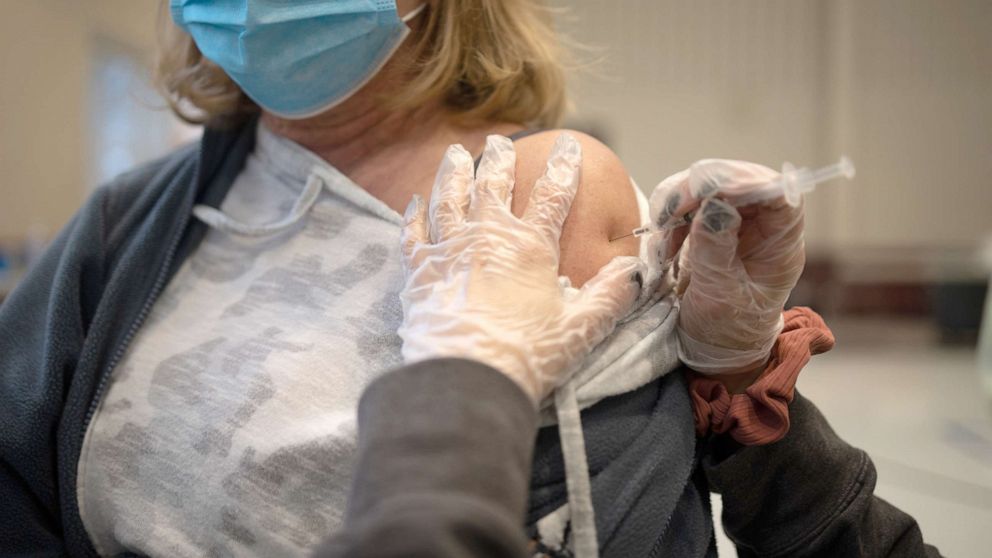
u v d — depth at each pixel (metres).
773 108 5.72
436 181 0.72
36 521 0.84
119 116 4.35
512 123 0.94
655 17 5.76
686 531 0.69
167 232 0.92
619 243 0.75
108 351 0.86
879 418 2.63
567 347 0.61
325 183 0.85
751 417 0.69
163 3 1.03
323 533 0.67
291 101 0.85
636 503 0.64
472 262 0.63
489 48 0.91
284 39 0.81
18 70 3.62
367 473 0.47
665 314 0.71
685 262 0.73
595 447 0.64
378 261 0.78
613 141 5.82
